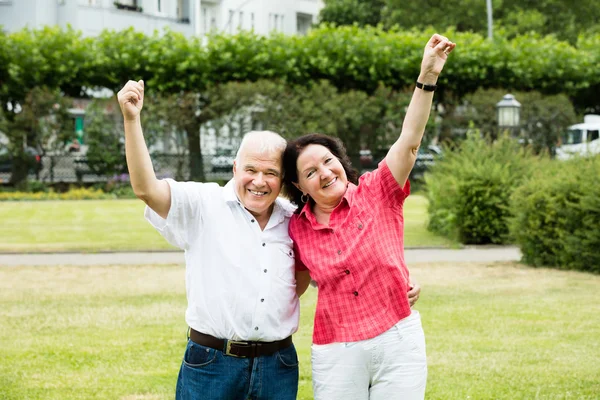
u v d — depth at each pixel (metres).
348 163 3.57
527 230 10.64
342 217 3.41
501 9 44.44
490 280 9.55
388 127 26.59
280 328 3.45
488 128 26.67
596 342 6.52
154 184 3.32
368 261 3.32
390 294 3.36
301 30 56.59
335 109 25.64
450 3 43.28
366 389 3.39
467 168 13.32
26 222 16.56
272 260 3.43
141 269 10.48
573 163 11.35
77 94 26.00
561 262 10.48
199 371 3.42
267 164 3.37
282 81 25.75
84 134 25.56
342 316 3.38
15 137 24.88
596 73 27.69
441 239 13.65
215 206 3.44
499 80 27.39
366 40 26.52
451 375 5.62
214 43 25.77
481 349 6.31
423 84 3.35
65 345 6.50
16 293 8.78
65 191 25.59
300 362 5.97
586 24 45.09
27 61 24.72
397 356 3.33
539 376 5.57
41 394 5.26
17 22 33.31
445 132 27.12
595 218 9.99
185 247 3.49
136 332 6.95
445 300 8.28
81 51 25.08
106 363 5.99
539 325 7.12
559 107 26.94
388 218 3.41
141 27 36.38
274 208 3.55
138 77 25.45
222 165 26.31
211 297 3.39
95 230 14.99
